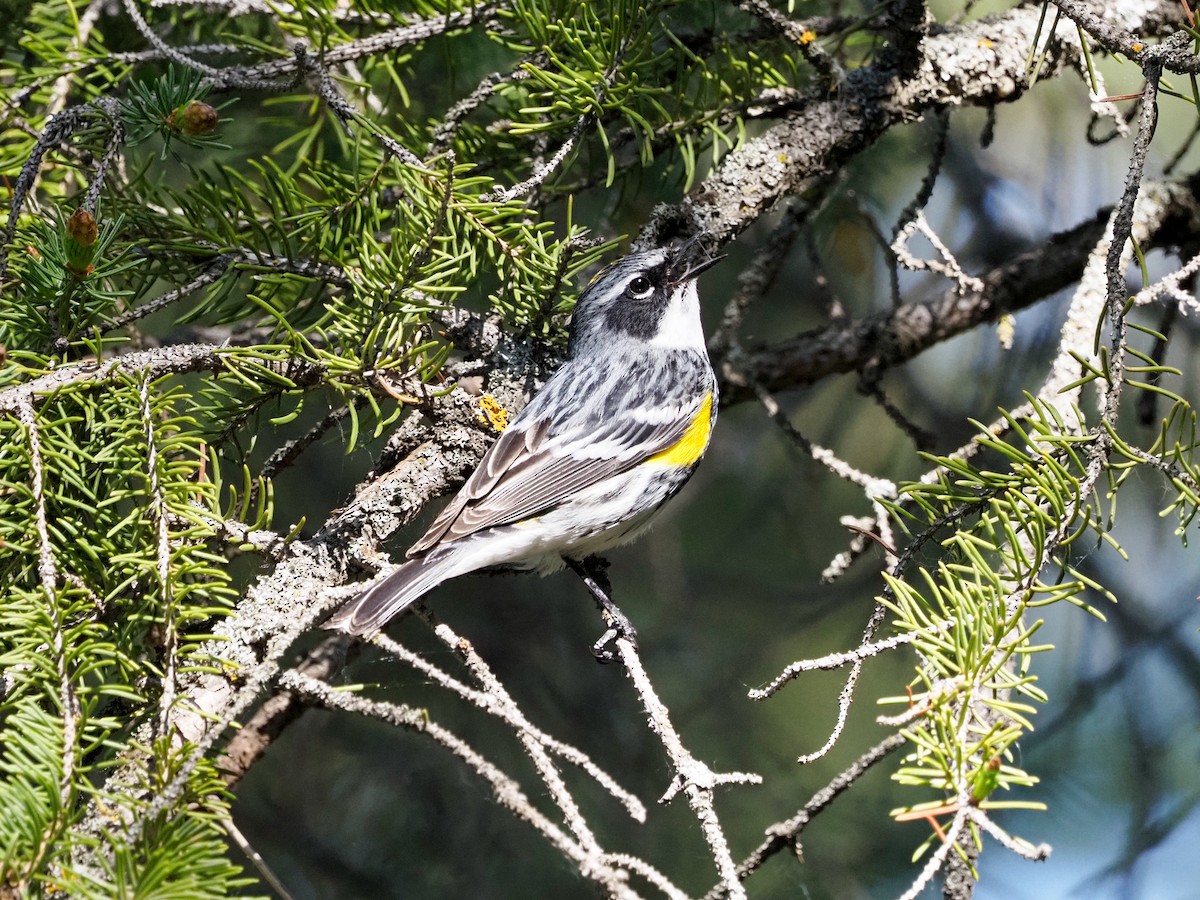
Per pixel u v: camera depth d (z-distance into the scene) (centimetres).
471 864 1105
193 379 952
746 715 1210
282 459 749
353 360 707
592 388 895
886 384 1298
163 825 498
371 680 1143
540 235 760
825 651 1255
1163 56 596
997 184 1276
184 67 753
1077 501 566
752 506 1323
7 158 824
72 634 552
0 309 721
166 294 742
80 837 484
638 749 1160
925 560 693
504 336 859
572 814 573
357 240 786
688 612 1267
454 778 1133
